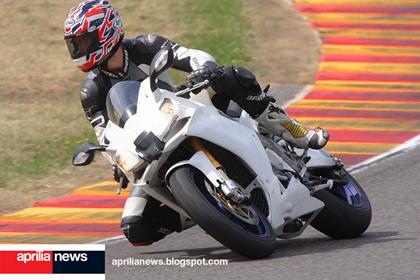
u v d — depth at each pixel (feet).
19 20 188.03
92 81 68.54
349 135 116.78
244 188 64.69
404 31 175.42
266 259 64.59
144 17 187.93
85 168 110.01
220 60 163.22
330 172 73.10
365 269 59.88
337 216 71.15
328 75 152.35
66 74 160.97
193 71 65.05
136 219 67.56
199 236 77.51
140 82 67.67
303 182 69.10
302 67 157.99
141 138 61.00
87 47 66.03
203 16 188.34
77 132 127.44
